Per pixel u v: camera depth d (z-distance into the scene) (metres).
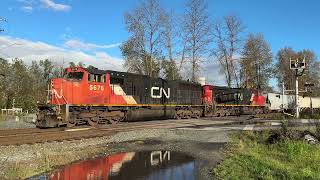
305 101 67.62
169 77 58.38
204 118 43.22
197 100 44.28
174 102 39.75
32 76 87.19
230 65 64.56
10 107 68.50
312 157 15.94
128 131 25.34
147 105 35.22
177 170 13.66
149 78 36.00
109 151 18.17
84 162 15.14
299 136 20.72
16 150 16.44
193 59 57.12
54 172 13.02
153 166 14.42
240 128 27.70
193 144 20.58
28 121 35.97
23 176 12.14
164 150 18.62
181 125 31.11
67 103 26.92
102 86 29.98
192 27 56.78
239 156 16.34
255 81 73.81
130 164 14.80
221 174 12.74
